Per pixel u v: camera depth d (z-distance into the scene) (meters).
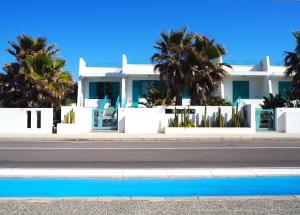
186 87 26.30
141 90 34.03
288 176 9.37
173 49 25.81
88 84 34.41
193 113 24.67
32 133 23.62
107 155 13.69
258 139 20.77
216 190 7.93
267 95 33.84
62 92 24.88
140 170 10.27
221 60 32.53
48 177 9.30
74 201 6.77
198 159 12.62
